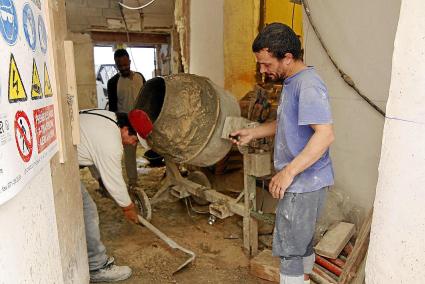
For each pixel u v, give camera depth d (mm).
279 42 1456
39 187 978
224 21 4059
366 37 2115
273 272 2037
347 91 2301
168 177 3146
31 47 904
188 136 2396
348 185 2391
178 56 5762
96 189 3627
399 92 939
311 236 1620
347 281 1725
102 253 2014
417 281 912
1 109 674
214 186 3465
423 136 866
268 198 2693
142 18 5680
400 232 949
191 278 2104
